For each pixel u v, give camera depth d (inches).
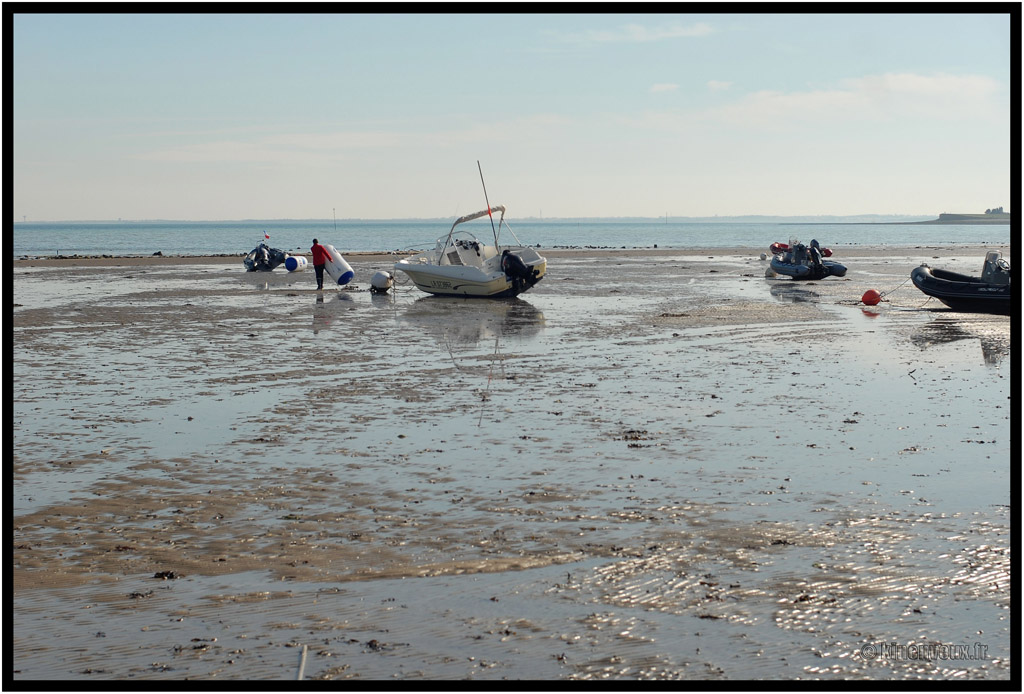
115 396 543.2
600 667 211.2
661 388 562.6
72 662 214.1
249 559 281.9
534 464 388.8
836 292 1263.5
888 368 633.0
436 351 722.8
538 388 566.3
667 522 312.3
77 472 381.1
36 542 297.6
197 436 443.5
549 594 252.7
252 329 859.4
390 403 522.0
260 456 405.7
